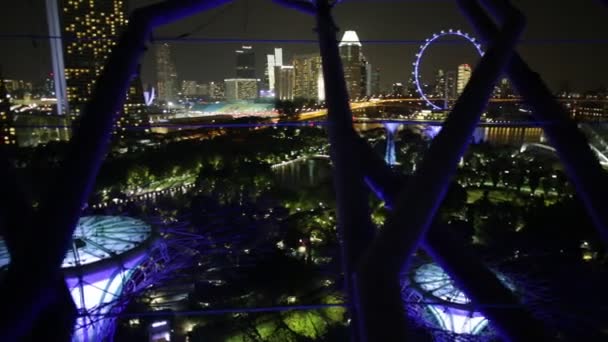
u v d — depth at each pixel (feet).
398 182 13.35
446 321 54.24
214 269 101.04
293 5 21.43
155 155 261.65
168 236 60.08
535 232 118.11
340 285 71.61
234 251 110.11
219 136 371.76
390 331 7.38
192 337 88.22
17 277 9.29
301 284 99.86
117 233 51.90
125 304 47.29
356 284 8.13
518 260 72.43
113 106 11.57
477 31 14.11
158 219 58.13
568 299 50.16
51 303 9.97
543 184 218.59
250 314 96.32
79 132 11.02
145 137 373.40
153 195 233.35
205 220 129.90
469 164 278.67
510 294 11.67
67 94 469.16
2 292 9.14
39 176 129.80
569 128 14.61
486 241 126.11
